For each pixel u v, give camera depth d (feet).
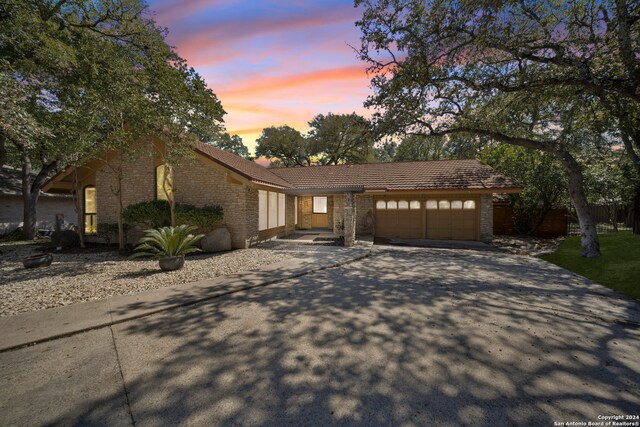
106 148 38.58
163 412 8.72
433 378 10.49
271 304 18.71
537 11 32.73
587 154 57.41
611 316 16.58
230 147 163.53
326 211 66.90
